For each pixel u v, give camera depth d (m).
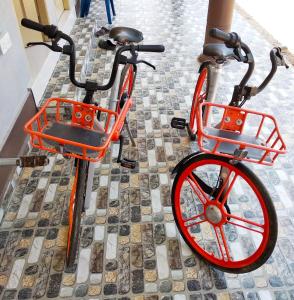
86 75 3.22
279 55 1.28
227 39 1.26
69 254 1.47
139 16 4.74
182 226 1.58
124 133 2.41
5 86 1.94
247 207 1.86
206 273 1.54
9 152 1.94
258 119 2.55
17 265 1.56
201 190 1.45
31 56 2.84
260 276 1.52
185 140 2.36
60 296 1.45
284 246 1.65
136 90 2.97
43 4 3.04
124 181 2.02
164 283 1.50
